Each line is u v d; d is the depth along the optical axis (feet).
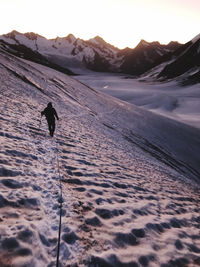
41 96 74.90
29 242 11.07
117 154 42.68
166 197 25.84
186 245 15.56
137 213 18.39
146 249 13.78
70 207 15.99
